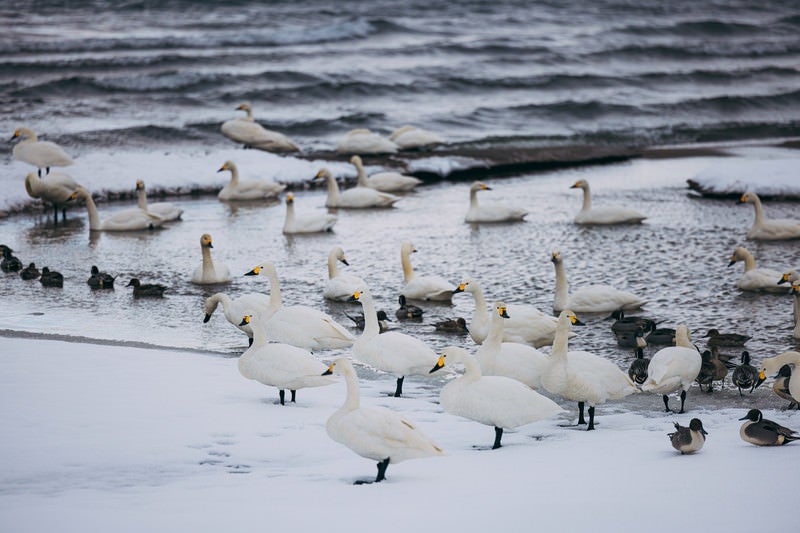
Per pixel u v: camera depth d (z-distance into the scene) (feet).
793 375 48.98
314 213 102.83
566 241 96.48
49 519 33.22
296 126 162.40
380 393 54.49
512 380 44.21
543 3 324.39
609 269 85.10
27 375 53.21
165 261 88.79
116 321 69.36
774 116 185.68
